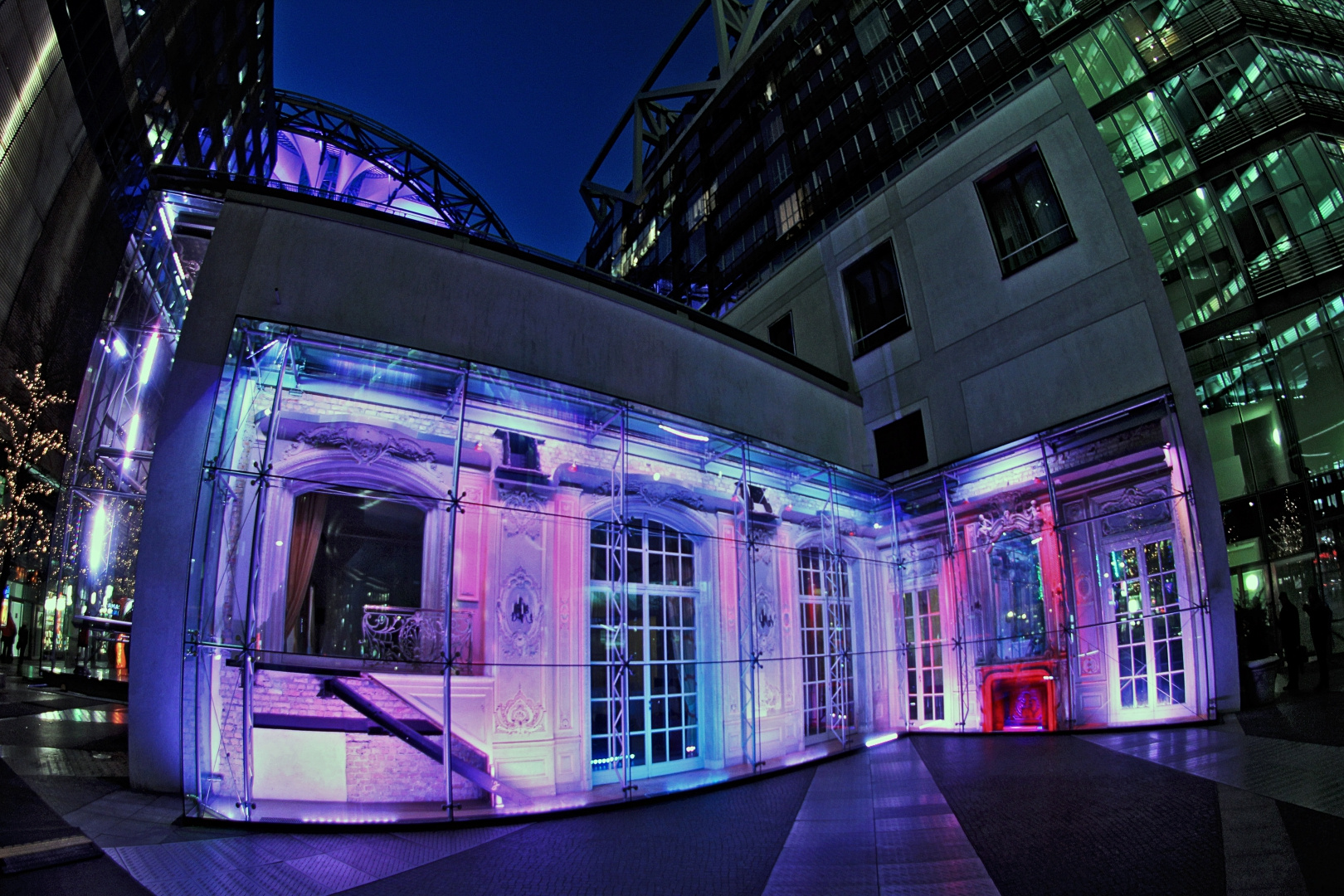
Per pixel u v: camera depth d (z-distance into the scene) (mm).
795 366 14305
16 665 16797
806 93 36531
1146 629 10906
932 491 13938
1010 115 13867
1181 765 7277
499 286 9195
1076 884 4137
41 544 19562
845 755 11188
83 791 6277
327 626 7668
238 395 7316
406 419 8375
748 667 10906
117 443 9766
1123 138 19234
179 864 4938
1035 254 13219
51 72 15773
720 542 11070
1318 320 15312
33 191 16688
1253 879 3797
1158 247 18234
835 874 4918
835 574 13172
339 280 7984
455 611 8023
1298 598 15164
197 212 8148
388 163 41031
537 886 4863
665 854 5738
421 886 4852
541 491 9039
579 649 8828
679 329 11383
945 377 14141
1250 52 17188
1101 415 11383
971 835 5566
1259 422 16125
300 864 5250
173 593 6629
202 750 6535
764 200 37531
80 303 20562
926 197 15148
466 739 7641
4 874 4191
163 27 20031
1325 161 15727
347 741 7191
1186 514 10578
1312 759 6617
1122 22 19859
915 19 30109
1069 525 11562
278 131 36906
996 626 12625
